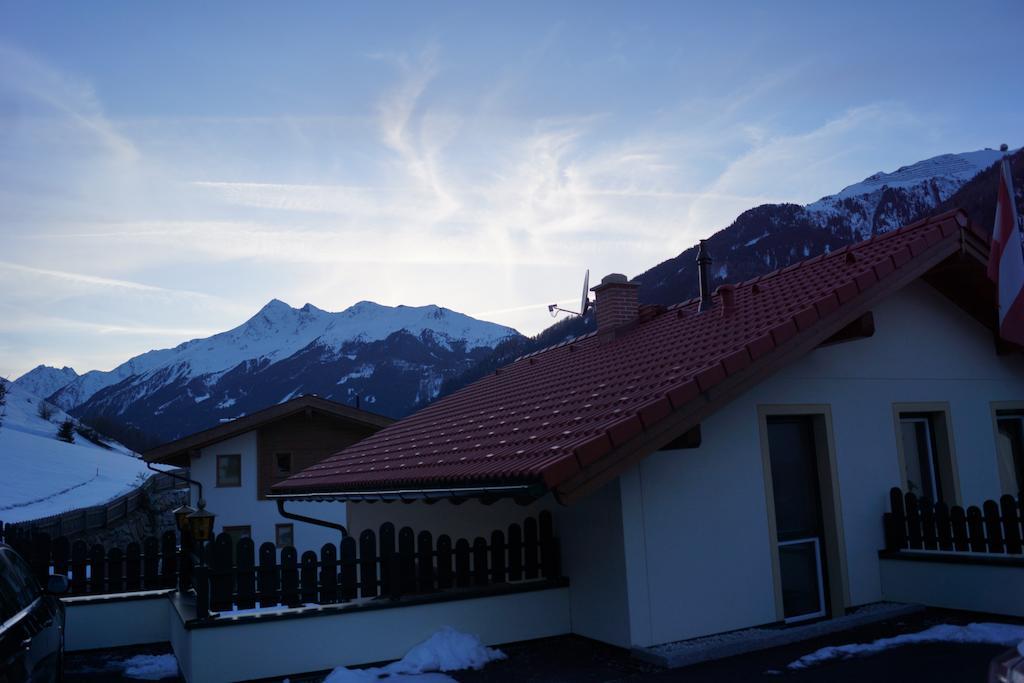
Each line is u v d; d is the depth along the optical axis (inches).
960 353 446.6
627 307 561.9
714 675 284.0
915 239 380.5
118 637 403.9
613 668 298.2
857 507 386.9
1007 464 464.8
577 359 545.0
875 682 265.1
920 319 434.6
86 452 2549.2
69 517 1058.1
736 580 343.3
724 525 344.8
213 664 296.5
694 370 330.3
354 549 330.6
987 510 359.3
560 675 292.4
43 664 241.8
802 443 387.2
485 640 334.3
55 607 296.4
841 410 391.5
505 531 401.1
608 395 371.2
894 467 404.5
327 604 319.6
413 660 306.5
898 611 361.7
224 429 946.7
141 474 2413.9
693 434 319.0
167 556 427.8
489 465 336.2
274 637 305.0
